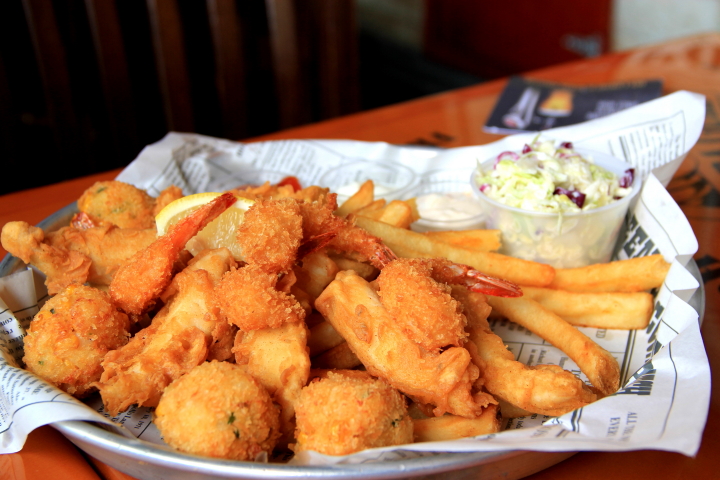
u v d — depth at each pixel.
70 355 0.31
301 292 0.33
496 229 0.40
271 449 0.29
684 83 0.61
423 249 0.37
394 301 0.30
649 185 0.38
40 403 0.28
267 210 0.32
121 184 0.40
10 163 0.70
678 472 0.28
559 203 0.38
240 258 0.34
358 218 0.36
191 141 0.47
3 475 0.28
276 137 0.54
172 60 0.71
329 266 0.34
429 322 0.30
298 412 0.28
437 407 0.30
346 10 0.82
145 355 0.31
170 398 0.28
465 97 0.61
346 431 0.27
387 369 0.30
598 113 0.53
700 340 0.29
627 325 0.35
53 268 0.35
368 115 0.58
